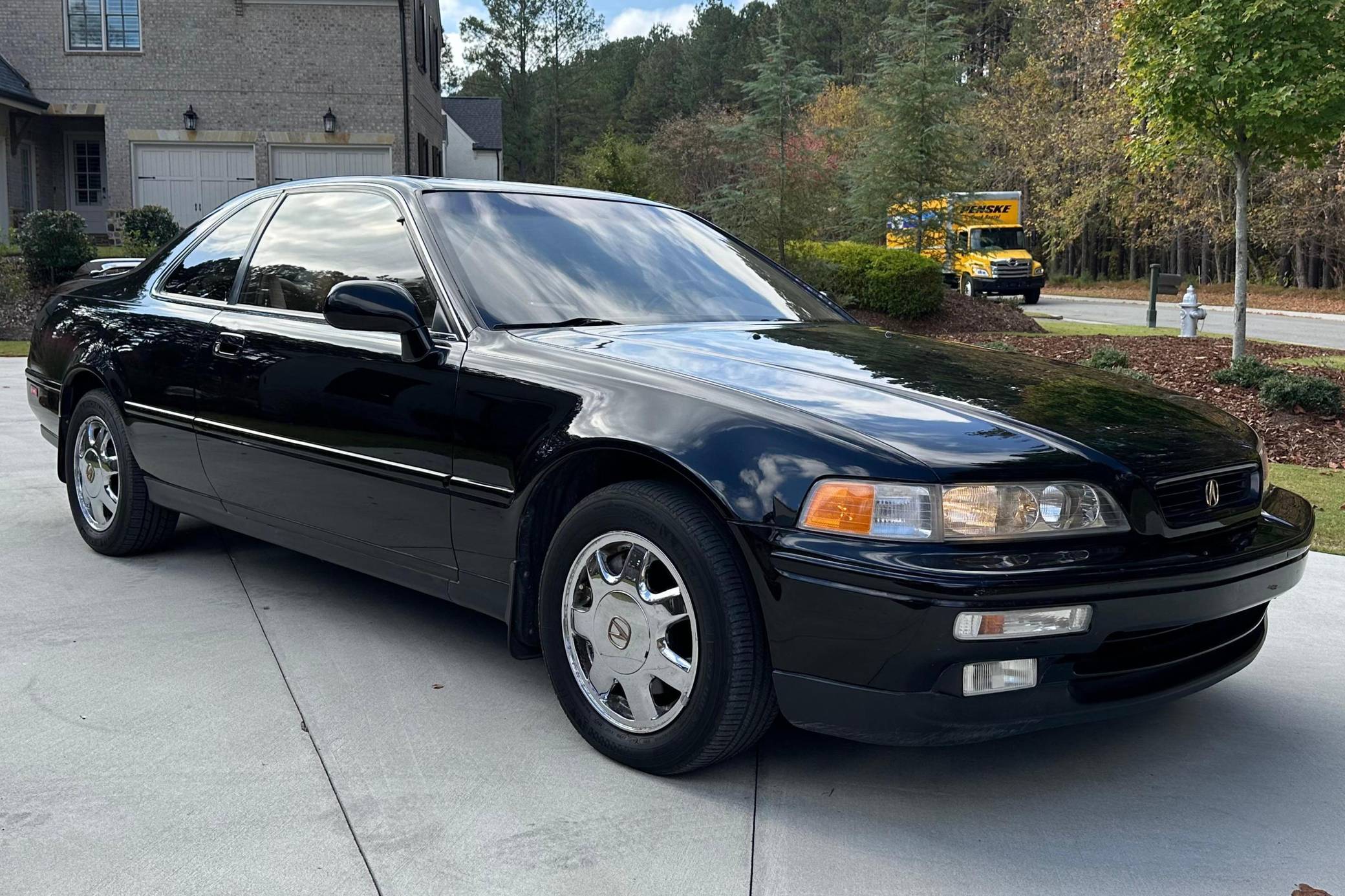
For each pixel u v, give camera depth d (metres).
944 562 2.28
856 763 2.88
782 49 18.33
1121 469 2.49
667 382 2.77
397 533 3.34
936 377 2.96
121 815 2.51
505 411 2.97
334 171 22.59
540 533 3.01
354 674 3.38
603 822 2.52
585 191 4.07
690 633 2.71
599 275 3.56
